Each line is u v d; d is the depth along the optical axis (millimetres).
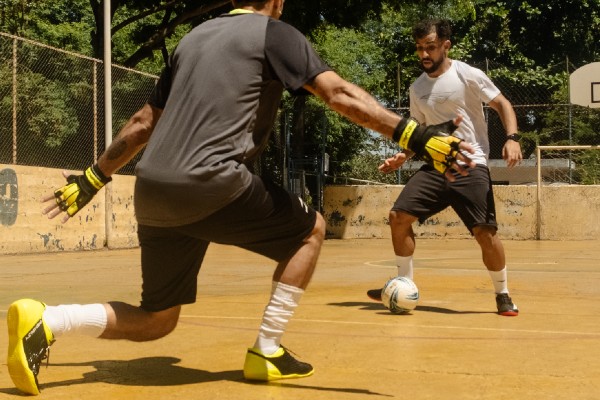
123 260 12555
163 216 3127
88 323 3234
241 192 3102
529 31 38594
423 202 5945
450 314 5766
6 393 3186
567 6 37844
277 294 3422
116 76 16031
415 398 3145
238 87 3105
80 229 15500
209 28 3234
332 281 8578
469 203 5758
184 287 3338
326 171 21375
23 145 14203
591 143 24625
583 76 20453
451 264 11094
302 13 22266
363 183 22953
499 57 37281
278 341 3482
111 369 3695
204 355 4059
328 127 24359
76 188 3381
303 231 3363
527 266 10602
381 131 3066
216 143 3072
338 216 19703
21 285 8312
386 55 34344
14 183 13945
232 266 10781
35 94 14234
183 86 3148
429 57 5879
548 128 25109
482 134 5973
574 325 5215
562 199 18656
